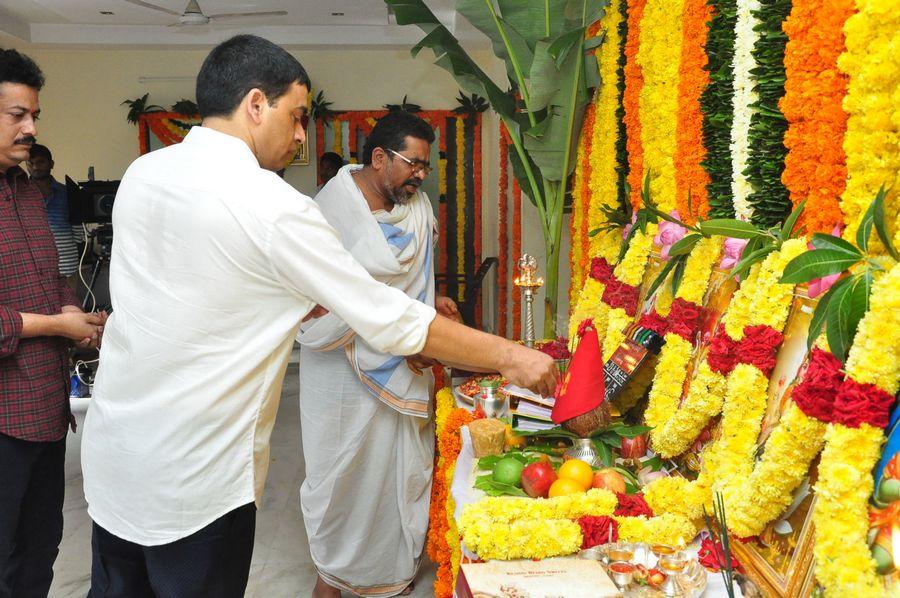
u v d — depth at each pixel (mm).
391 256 2539
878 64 1109
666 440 1649
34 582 2234
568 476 1667
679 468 1737
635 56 2354
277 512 3584
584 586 1256
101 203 4977
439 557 2408
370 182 2611
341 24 6801
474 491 1805
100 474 1532
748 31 1641
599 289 2539
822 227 1325
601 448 1815
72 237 5113
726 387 1506
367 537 2674
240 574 1566
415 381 2566
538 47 2834
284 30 6836
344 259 1455
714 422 1602
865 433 1021
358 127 7285
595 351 1829
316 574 2994
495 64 6398
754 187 1658
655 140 2217
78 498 3717
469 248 7414
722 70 1777
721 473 1386
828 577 1016
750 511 1247
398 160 2516
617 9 2623
